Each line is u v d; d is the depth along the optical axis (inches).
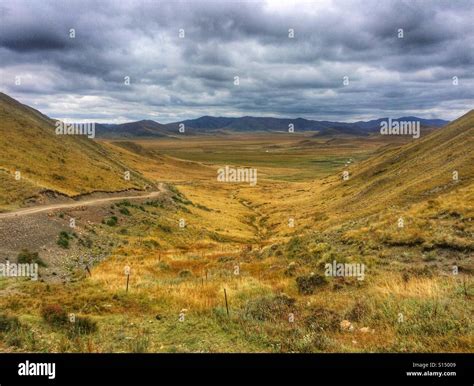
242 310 574.9
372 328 469.1
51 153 3228.3
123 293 698.2
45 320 527.8
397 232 1007.6
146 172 7106.3
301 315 546.6
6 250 1194.0
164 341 458.9
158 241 1999.3
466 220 978.7
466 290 543.5
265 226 3282.5
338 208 2901.1
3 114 3602.4
